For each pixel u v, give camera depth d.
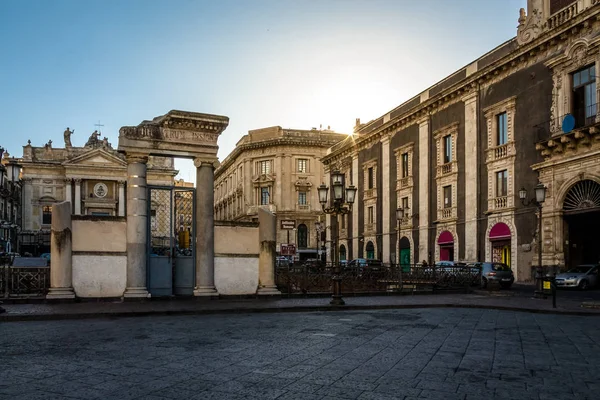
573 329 10.78
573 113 25.06
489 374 6.46
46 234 64.19
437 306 16.23
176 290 16.58
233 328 10.60
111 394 5.46
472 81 31.66
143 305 14.39
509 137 28.84
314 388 5.71
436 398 5.38
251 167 67.38
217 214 87.25
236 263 17.22
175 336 9.44
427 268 24.31
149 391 5.57
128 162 15.87
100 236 15.60
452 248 34.22
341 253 51.41
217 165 16.98
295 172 64.75
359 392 5.55
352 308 15.30
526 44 27.28
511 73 28.94
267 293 17.31
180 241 16.83
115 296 15.58
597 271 24.39
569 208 25.16
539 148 26.06
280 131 67.00
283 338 9.23
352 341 8.93
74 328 10.53
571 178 24.70
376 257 44.00
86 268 15.38
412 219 38.50
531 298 19.09
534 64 27.33
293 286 20.91
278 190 64.44
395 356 7.57
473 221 31.69
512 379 6.22
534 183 27.08
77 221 15.41
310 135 66.50
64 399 5.28
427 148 36.78
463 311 14.84
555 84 25.75
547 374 6.50
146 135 15.95
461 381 6.09
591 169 23.58
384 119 43.59
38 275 15.30
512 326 11.22
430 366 6.90
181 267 16.67
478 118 31.59
